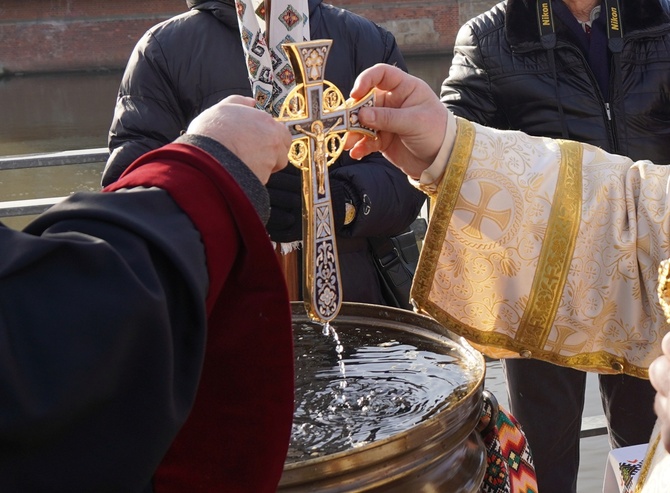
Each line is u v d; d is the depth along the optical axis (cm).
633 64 246
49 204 377
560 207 136
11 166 389
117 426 76
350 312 172
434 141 136
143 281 75
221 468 95
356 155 142
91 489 75
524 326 140
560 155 140
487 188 136
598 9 248
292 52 121
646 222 133
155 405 76
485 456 137
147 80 232
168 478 96
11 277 72
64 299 72
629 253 134
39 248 73
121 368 74
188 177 86
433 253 141
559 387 247
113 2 2817
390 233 236
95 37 2825
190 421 95
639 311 135
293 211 225
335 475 109
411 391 138
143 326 74
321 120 125
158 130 231
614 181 137
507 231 137
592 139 245
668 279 102
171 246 79
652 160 248
